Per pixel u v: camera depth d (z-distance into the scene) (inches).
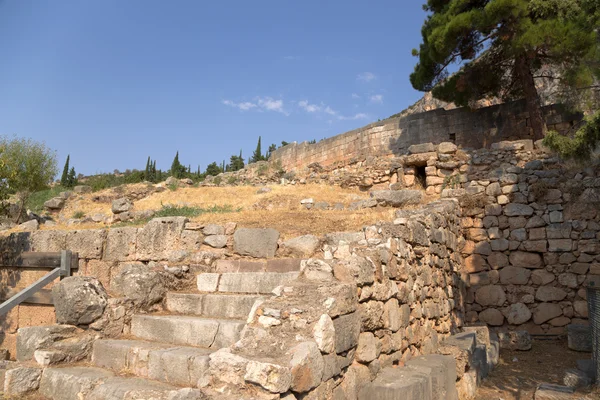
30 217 793.6
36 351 201.6
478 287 432.5
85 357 211.5
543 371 310.0
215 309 233.8
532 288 416.5
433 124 792.9
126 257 350.6
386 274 205.0
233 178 1165.7
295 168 1082.1
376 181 687.7
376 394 169.9
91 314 219.8
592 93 598.2
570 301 402.9
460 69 730.2
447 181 534.9
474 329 338.3
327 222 407.5
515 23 604.1
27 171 749.9
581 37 532.4
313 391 141.1
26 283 373.1
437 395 198.1
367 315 183.0
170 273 271.1
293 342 146.9
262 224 422.3
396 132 831.7
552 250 415.2
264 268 286.7
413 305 242.1
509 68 719.1
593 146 335.9
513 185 439.2
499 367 324.8
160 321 219.6
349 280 176.2
